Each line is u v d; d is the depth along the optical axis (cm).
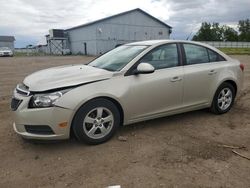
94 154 397
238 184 322
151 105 468
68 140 445
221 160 379
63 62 2394
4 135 470
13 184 326
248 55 3244
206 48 553
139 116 462
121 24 4531
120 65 458
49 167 363
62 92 391
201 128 500
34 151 409
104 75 427
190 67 512
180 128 500
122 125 470
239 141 444
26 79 444
